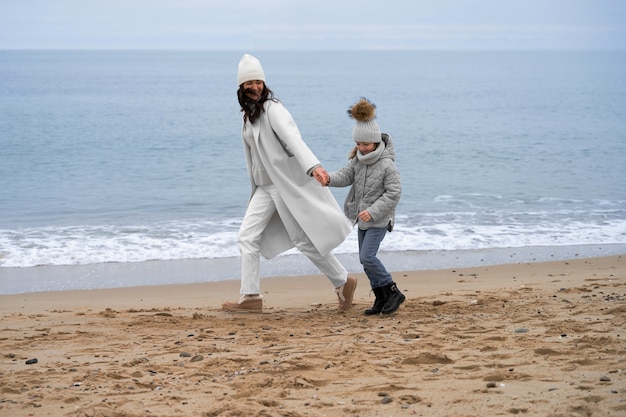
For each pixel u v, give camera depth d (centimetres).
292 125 630
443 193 1634
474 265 1003
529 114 3953
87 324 616
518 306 647
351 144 2694
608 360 421
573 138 2770
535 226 1279
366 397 371
